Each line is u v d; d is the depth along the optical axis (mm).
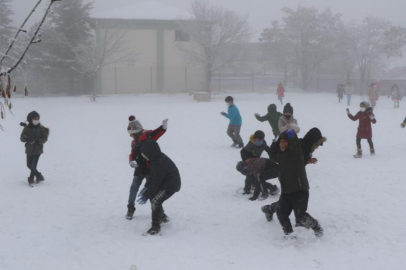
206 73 43469
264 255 5629
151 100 37719
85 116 24250
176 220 7090
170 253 5707
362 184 9047
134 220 7152
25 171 11047
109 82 46156
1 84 3191
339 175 9914
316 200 8000
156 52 46656
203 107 29266
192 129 18812
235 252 5746
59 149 14344
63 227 6785
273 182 9445
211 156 12711
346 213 7156
